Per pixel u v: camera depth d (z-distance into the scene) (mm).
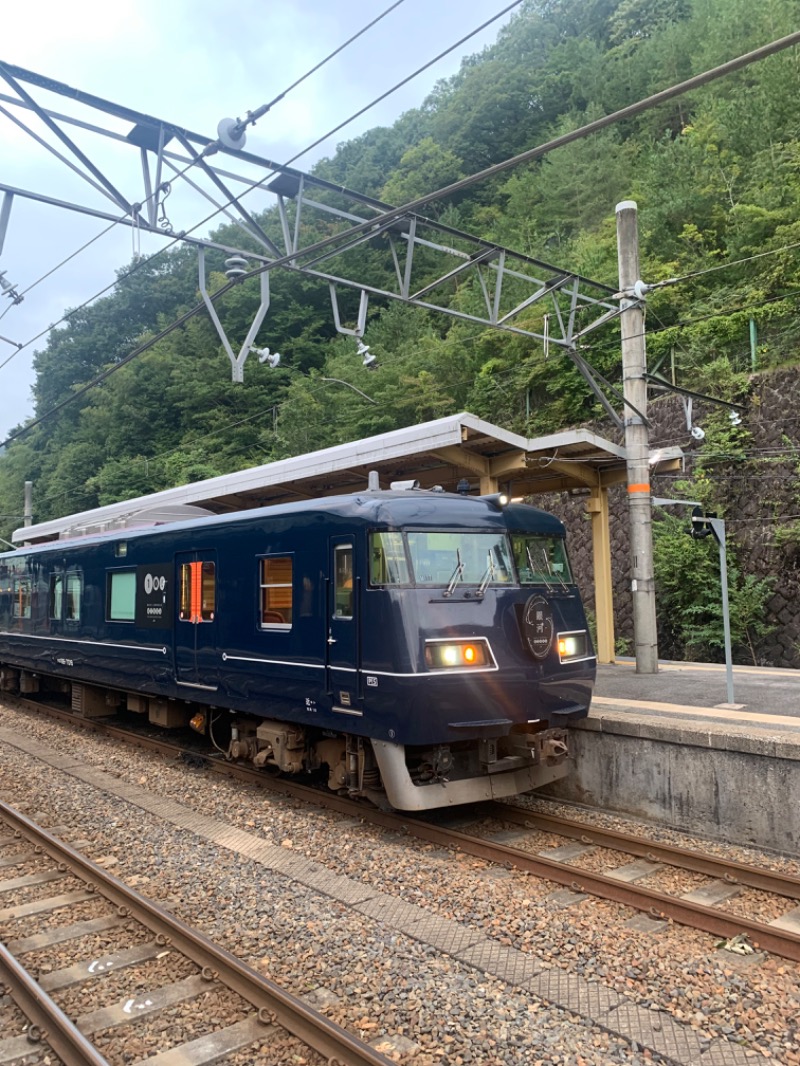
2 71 6156
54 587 13664
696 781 7219
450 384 26656
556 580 8047
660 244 22578
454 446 12398
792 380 16500
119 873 6395
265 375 37375
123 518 12484
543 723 7484
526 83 41188
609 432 20828
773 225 19500
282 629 8000
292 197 8141
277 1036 3963
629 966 4676
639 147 30281
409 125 49406
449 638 6805
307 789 8406
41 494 48750
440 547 7164
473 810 7984
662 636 17719
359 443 12461
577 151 30172
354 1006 4254
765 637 15883
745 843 6852
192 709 10953
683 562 16844
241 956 4859
